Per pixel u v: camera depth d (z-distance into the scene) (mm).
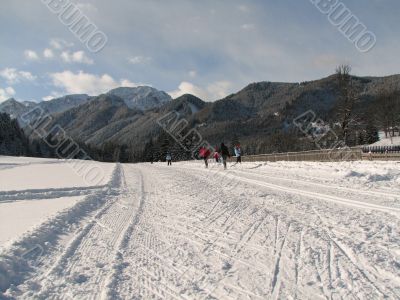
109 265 5727
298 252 5934
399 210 8703
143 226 8531
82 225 8773
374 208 9117
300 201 10641
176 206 11156
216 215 9312
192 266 5578
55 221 8734
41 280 5102
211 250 6348
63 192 15141
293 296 4363
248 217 8781
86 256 6223
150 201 12625
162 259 5977
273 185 14797
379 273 4957
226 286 4754
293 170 20625
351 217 8211
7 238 7129
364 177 14523
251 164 28328
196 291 4641
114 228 8414
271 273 5121
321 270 5133
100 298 4484
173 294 4578
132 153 144250
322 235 6855
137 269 5523
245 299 4344
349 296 4289
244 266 5461
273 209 9617
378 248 5980
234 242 6734
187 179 20141
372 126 74500
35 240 6996
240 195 12547
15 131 110938
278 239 6730
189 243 6871
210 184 16781
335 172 16641
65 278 5152
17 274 5352
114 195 14688
